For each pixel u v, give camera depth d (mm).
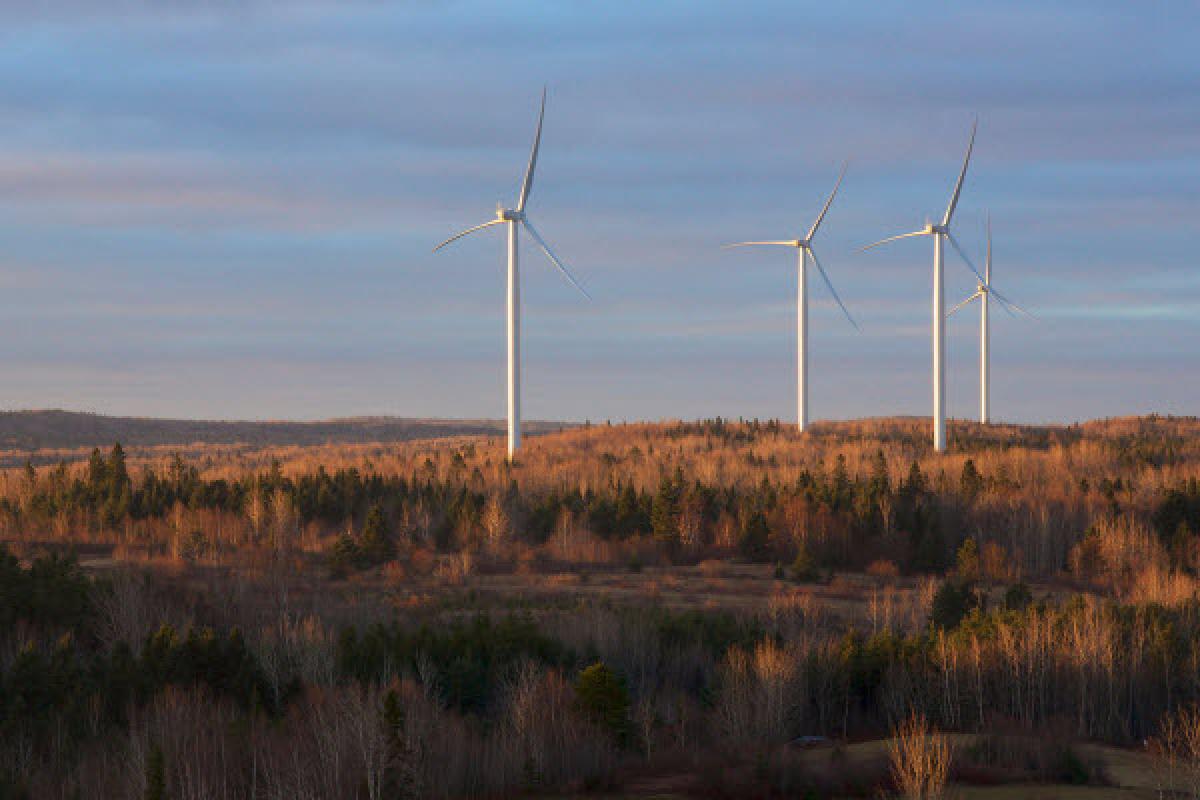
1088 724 42656
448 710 41125
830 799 32438
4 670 40562
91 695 38281
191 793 28594
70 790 30531
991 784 33344
